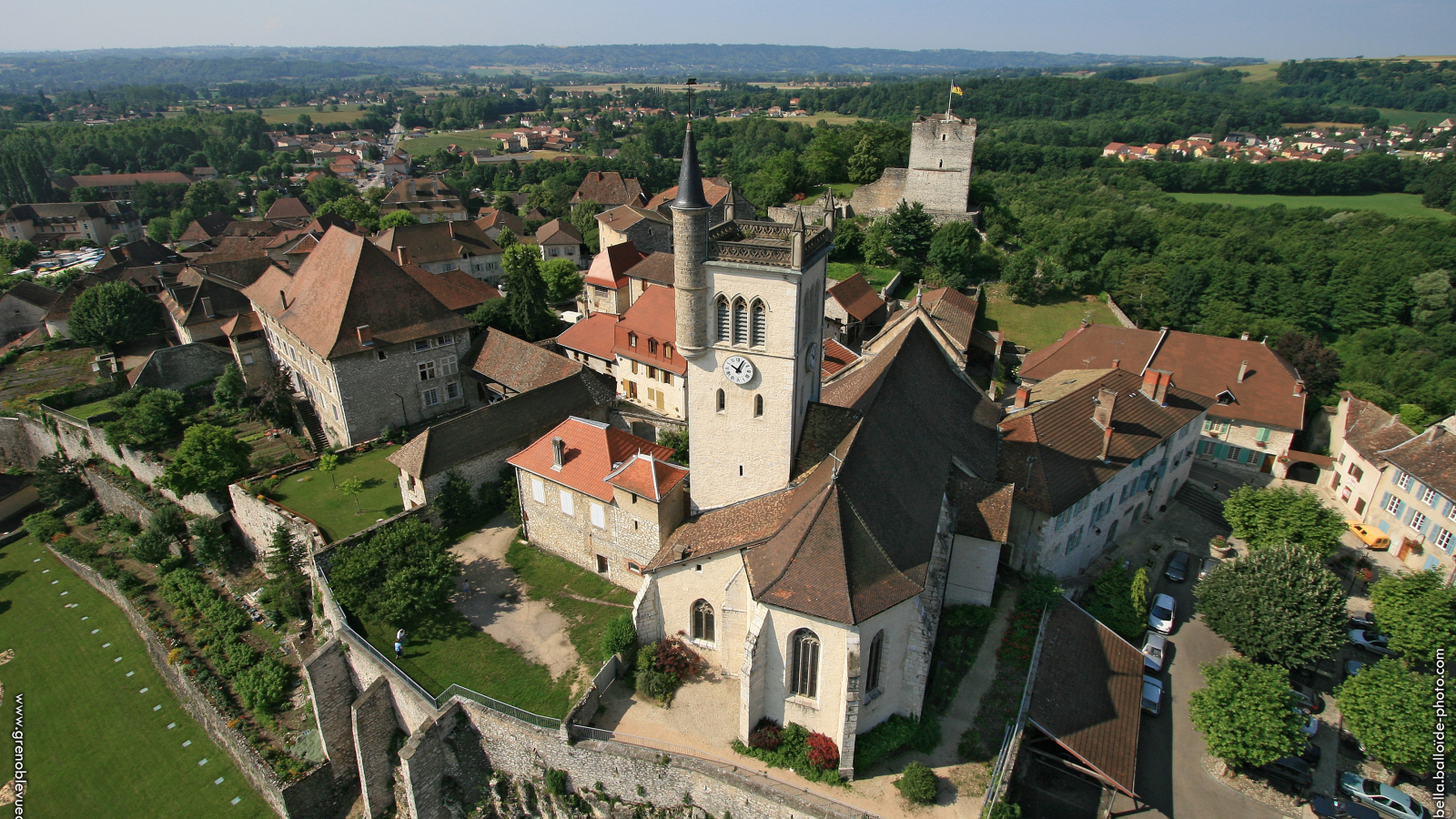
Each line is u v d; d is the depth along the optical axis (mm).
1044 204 174750
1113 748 44375
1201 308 126125
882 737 42344
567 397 73812
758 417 47125
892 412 50219
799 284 42656
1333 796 45281
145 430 83125
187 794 52562
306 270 86500
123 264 134500
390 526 59750
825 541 39344
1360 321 128875
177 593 68062
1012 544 56750
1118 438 63031
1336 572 64188
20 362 107875
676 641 48938
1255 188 195875
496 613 54406
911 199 138500
